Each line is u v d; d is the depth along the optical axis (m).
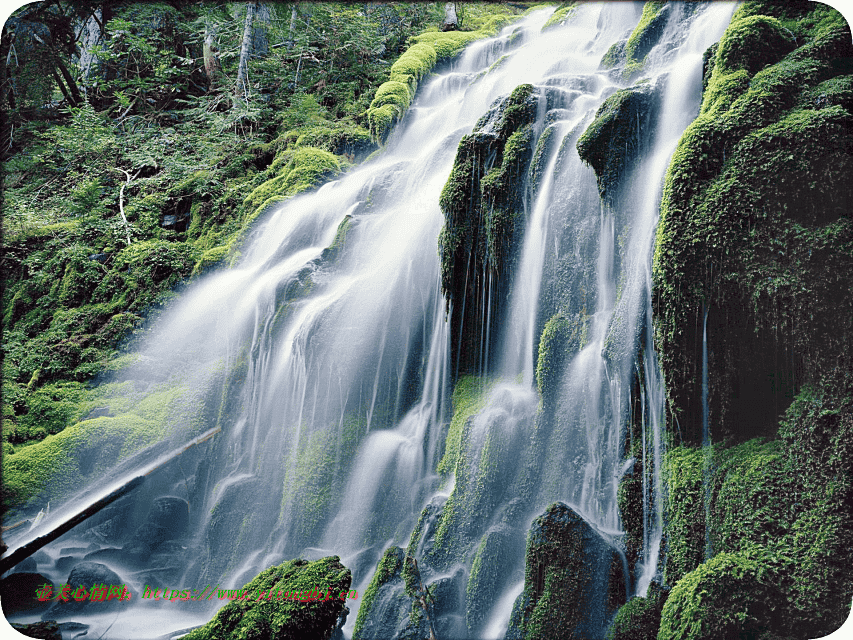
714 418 3.85
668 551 3.83
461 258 5.57
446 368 5.57
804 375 3.55
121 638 4.60
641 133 4.73
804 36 4.32
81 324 7.96
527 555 3.93
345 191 7.65
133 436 6.29
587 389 4.59
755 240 3.68
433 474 5.20
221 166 9.66
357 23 10.88
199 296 7.71
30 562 5.41
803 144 3.63
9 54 11.86
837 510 3.29
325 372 5.89
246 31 11.04
